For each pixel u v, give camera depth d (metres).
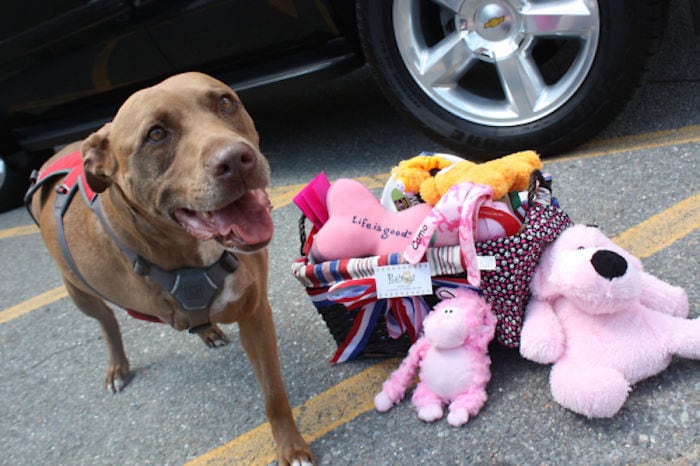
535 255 2.15
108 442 2.60
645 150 3.27
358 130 4.52
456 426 2.13
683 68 3.89
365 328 2.45
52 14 4.02
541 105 3.32
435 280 2.25
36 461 2.61
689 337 1.98
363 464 2.13
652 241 2.66
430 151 3.91
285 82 3.84
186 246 2.01
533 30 3.19
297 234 3.58
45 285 4.03
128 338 3.22
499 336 2.24
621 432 1.93
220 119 1.98
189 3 3.72
